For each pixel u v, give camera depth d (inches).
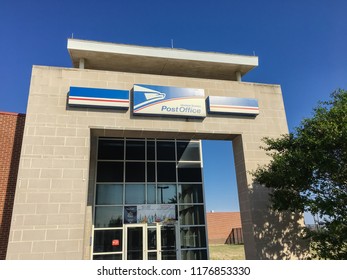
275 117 561.9
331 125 340.8
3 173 526.6
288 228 495.5
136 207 617.3
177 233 622.5
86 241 564.4
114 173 627.2
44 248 402.3
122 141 652.7
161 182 647.1
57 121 463.2
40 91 472.1
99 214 594.9
